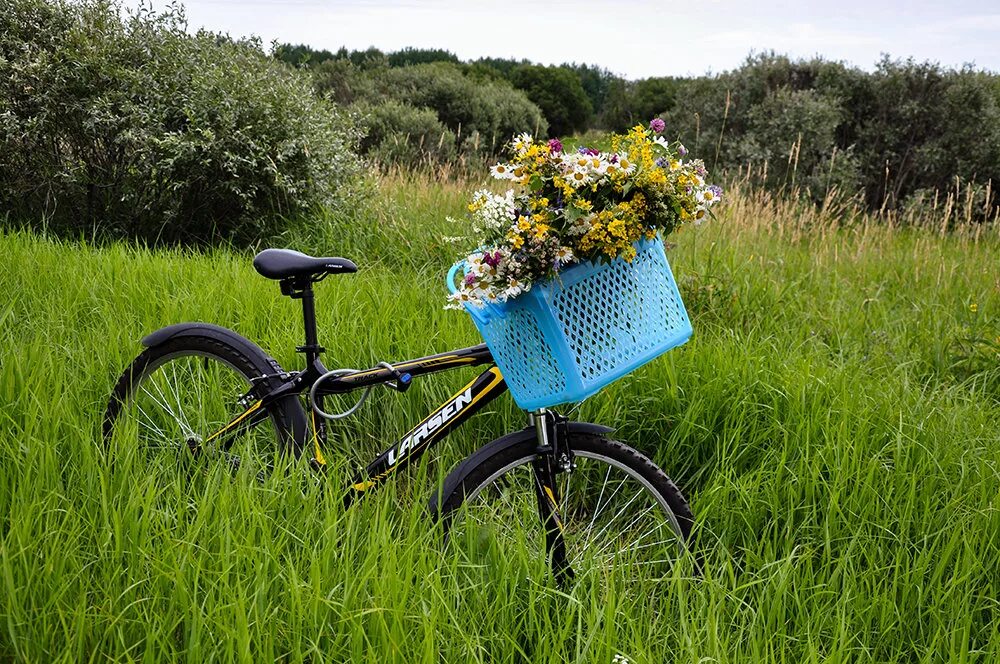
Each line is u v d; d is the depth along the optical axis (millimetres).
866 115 12695
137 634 2227
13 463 2713
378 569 2516
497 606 2504
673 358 3869
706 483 3340
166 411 3268
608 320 2438
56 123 6699
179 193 6738
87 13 6938
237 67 6945
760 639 2496
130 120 6605
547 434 2746
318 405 3100
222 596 2258
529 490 3033
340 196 7199
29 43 6711
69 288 4578
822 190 11406
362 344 4055
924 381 4719
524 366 2510
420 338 4137
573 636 2490
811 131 11812
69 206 7008
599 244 2311
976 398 4289
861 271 7113
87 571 2396
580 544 2963
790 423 3576
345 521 2684
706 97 13406
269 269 2910
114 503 2584
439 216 7191
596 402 3756
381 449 3695
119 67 6684
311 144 6945
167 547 2396
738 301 5441
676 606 2643
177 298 4441
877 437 3518
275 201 6957
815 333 5254
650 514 3100
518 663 2473
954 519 3043
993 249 8539
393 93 18234
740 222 7562
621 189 2348
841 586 2842
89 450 2762
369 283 4965
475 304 2352
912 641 2562
